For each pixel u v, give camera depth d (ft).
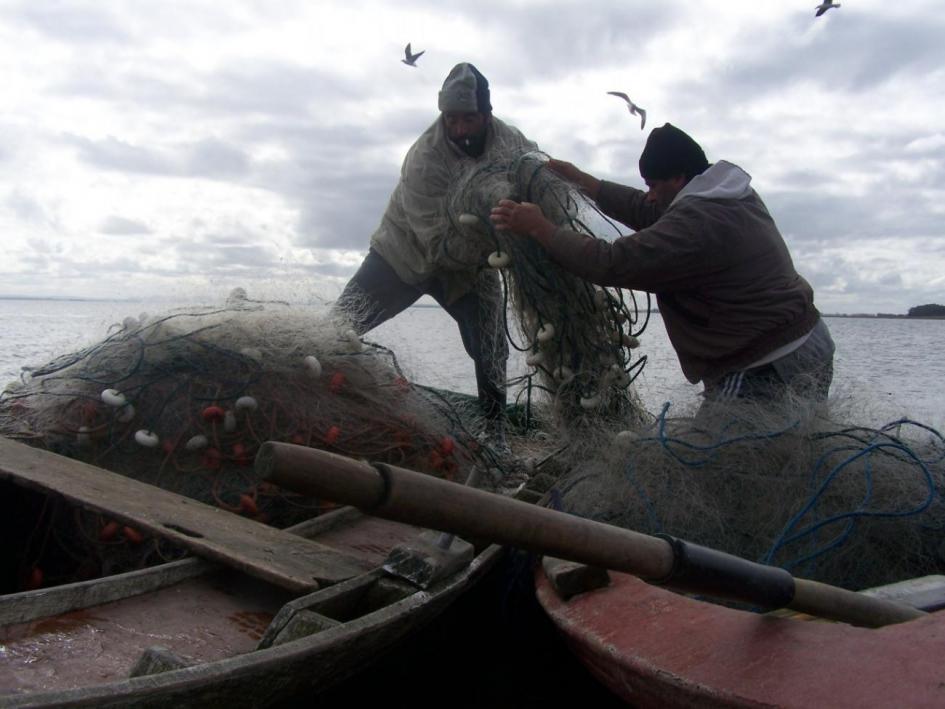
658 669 7.35
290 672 7.01
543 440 17.42
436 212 16.76
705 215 12.71
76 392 12.28
